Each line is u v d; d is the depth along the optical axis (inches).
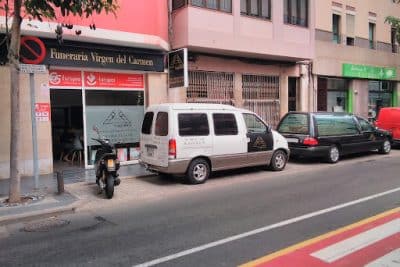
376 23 958.4
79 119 496.7
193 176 400.8
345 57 868.6
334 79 862.5
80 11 309.9
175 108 396.5
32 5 307.6
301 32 686.5
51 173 457.7
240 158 436.5
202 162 406.9
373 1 948.0
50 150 456.8
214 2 574.2
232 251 210.8
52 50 449.4
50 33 433.4
